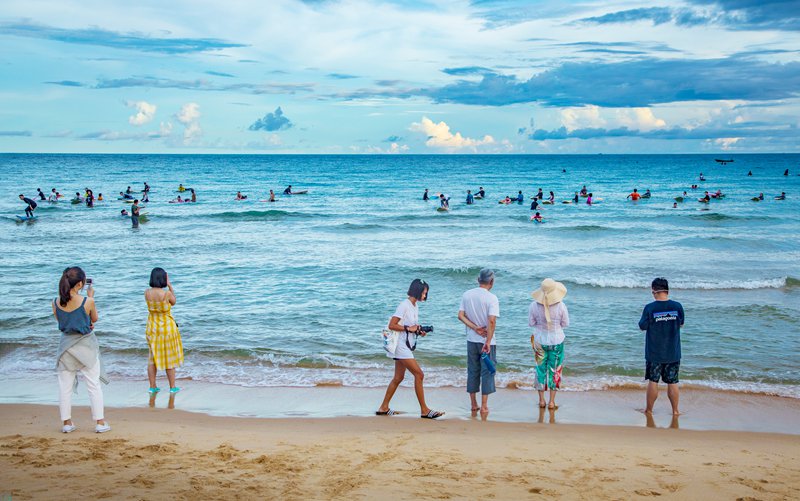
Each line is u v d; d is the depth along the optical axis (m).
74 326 6.42
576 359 10.53
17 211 37.81
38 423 7.04
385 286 16.64
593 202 44.94
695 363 10.31
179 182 72.50
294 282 17.14
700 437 7.03
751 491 5.03
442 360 10.55
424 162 165.75
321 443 6.29
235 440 6.34
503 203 44.03
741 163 148.25
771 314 13.38
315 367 10.26
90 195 40.91
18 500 4.36
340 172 102.38
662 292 7.92
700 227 31.75
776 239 26.30
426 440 6.50
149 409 8.05
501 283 17.00
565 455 6.02
